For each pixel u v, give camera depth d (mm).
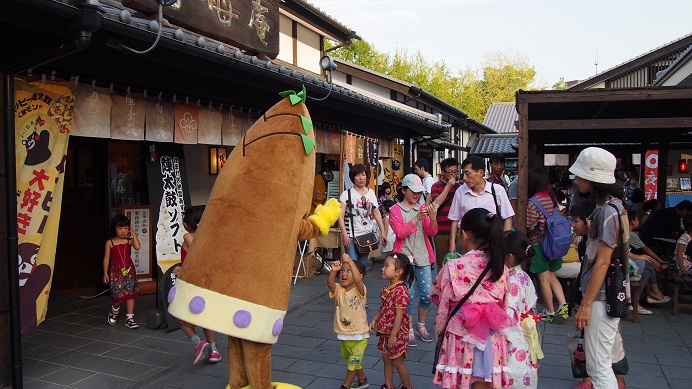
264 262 3295
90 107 5277
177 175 6852
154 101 6047
